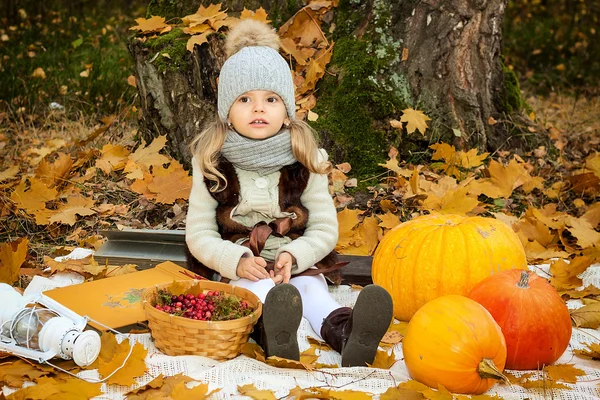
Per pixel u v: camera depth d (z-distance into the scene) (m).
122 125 5.09
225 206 2.96
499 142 4.69
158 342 2.56
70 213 3.85
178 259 3.39
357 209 4.02
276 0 4.81
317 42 4.69
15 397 2.18
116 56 6.90
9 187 4.25
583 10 9.19
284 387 2.30
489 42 4.57
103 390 2.30
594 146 5.48
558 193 4.41
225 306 2.60
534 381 2.39
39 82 6.28
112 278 3.10
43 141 5.26
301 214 2.98
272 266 2.95
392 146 4.39
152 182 4.05
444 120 4.55
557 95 7.22
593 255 3.57
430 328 2.35
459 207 3.82
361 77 4.45
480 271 2.87
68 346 2.37
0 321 2.48
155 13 4.85
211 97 4.32
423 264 2.90
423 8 4.50
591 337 2.83
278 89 2.87
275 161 2.92
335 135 4.34
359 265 3.44
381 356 2.59
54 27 7.93
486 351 2.31
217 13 4.39
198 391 2.22
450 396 2.23
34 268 3.49
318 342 2.74
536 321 2.50
